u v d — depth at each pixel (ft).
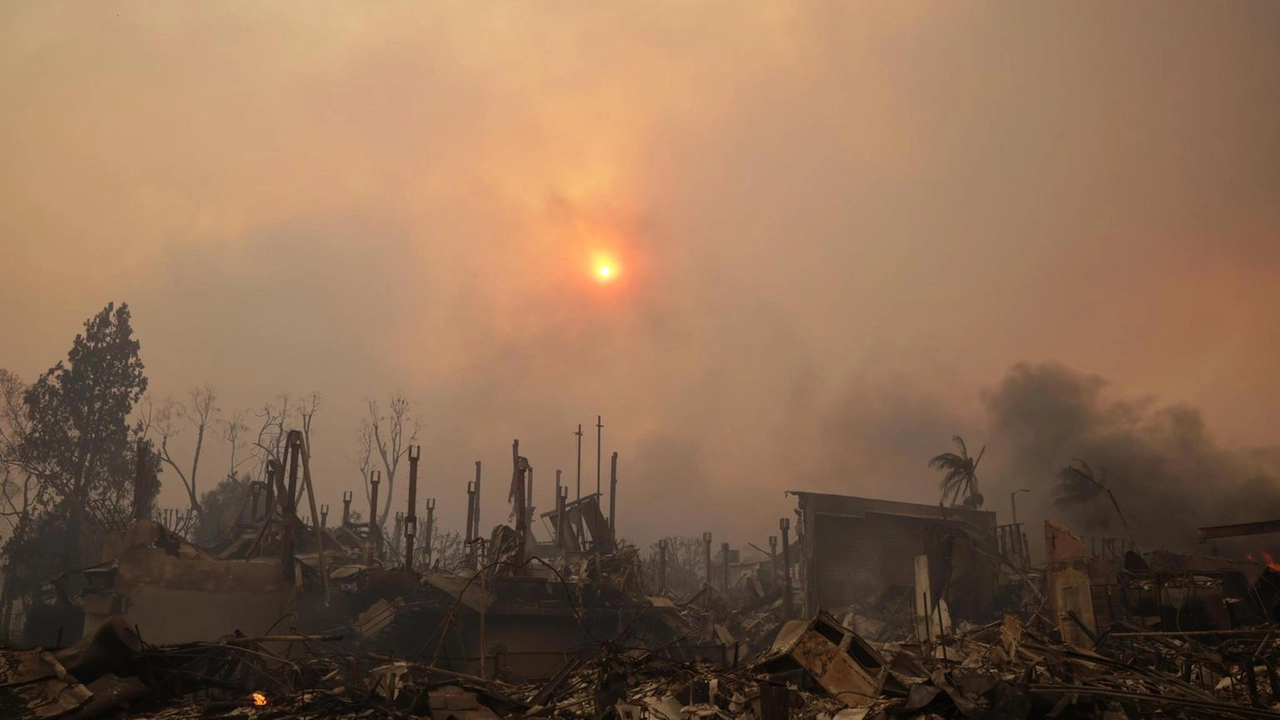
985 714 38.68
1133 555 93.35
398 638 91.20
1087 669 49.73
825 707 44.75
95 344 191.52
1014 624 56.49
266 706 53.78
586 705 52.06
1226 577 86.28
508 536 97.60
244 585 91.04
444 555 163.63
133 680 53.16
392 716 49.80
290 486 97.40
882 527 142.72
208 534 200.44
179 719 50.11
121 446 187.62
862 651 50.16
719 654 87.15
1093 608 81.46
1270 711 38.11
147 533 96.27
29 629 105.29
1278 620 80.64
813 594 134.21
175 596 88.69
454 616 72.59
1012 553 146.00
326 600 94.79
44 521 168.35
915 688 41.11
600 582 99.40
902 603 126.52
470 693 53.01
